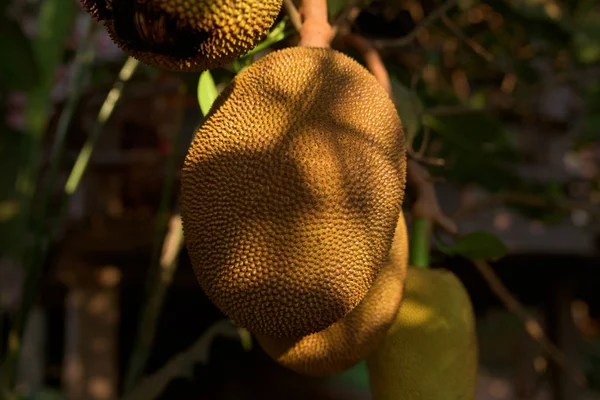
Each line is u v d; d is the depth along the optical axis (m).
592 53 3.15
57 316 4.69
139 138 3.38
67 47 2.46
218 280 1.09
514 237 3.85
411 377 1.34
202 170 1.11
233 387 5.59
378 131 1.14
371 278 1.12
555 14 2.72
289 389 6.24
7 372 1.83
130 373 1.92
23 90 1.98
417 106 1.49
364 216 1.09
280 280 1.06
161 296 1.92
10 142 2.24
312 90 1.12
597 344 6.56
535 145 3.85
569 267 4.38
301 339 1.24
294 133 1.08
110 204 3.43
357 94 1.15
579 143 3.74
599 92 3.31
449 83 2.85
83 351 3.54
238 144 1.09
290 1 1.25
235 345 5.71
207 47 1.01
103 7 1.01
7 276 3.05
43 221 1.86
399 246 1.30
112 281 3.55
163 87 2.50
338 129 1.10
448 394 1.34
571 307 4.48
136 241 3.31
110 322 3.57
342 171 1.07
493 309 5.34
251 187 1.06
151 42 1.00
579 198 3.87
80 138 2.98
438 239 1.55
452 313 1.38
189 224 1.12
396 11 1.99
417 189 1.51
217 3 0.98
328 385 6.27
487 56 1.93
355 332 1.24
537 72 2.98
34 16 2.69
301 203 1.05
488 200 2.22
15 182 2.28
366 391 6.07
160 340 5.05
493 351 8.17
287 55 1.17
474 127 2.44
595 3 3.01
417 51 2.33
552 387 4.38
